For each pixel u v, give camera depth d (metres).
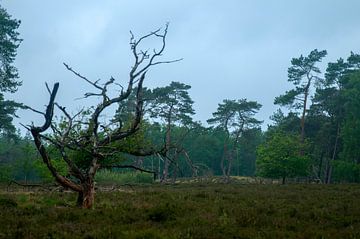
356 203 19.83
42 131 14.63
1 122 48.84
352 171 58.22
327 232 11.08
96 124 16.08
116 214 13.25
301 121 64.38
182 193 25.83
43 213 13.31
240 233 10.57
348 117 61.91
